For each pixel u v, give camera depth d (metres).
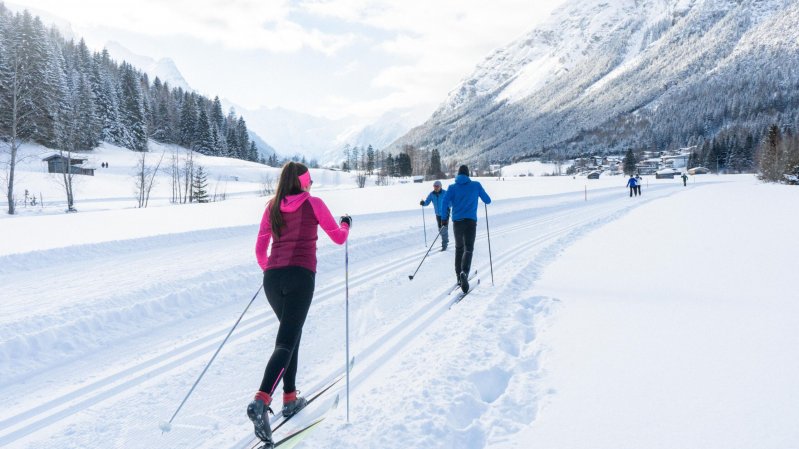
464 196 6.79
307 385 3.88
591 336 4.41
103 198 44.59
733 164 123.38
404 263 9.19
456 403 3.28
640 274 7.04
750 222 13.39
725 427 2.70
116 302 6.05
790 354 3.68
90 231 13.72
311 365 4.29
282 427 3.19
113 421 3.38
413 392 3.48
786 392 3.06
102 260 9.09
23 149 56.12
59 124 55.22
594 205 24.58
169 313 5.99
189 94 108.19
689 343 4.06
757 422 2.72
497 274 7.66
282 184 3.28
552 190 47.22
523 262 8.50
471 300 6.13
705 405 2.97
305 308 3.18
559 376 3.58
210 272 7.74
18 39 52.72
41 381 4.11
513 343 4.50
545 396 3.29
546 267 8.05
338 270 8.55
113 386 3.97
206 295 6.72
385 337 4.93
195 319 5.81
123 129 84.69
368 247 10.65
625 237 11.18
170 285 6.92
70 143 44.97
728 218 14.68
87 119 74.44
